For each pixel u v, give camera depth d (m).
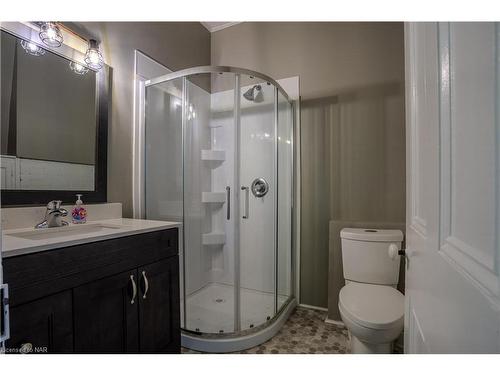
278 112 2.07
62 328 0.87
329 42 2.12
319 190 2.14
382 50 1.96
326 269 2.12
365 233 1.74
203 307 1.98
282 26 2.28
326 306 2.12
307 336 1.75
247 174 2.16
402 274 1.72
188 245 2.08
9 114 1.15
